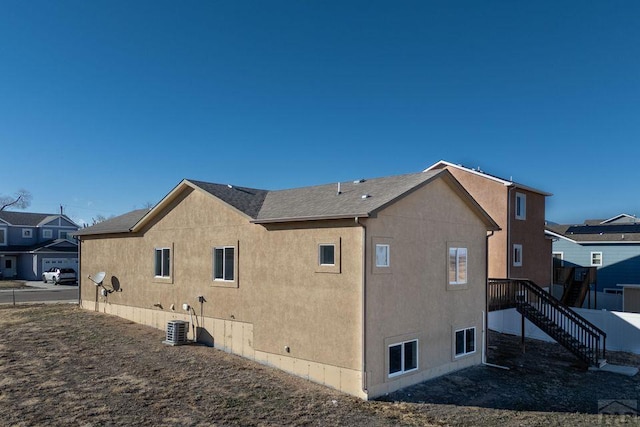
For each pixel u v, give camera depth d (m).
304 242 12.45
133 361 13.15
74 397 10.06
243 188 17.61
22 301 27.72
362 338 10.99
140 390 10.69
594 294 28.66
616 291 30.52
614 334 18.52
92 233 21.58
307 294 12.27
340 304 11.52
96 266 21.95
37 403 9.62
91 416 9.05
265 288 13.43
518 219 24.80
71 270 42.41
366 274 11.14
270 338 13.16
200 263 15.91
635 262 29.91
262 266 13.57
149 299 18.20
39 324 18.33
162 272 17.70
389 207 11.95
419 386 12.35
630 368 15.20
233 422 9.10
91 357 13.44
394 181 13.79
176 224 17.08
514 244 24.27
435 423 9.76
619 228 33.84
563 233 35.12
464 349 14.62
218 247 15.22
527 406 11.30
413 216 12.77
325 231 11.98
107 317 20.03
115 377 11.59
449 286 14.01
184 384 11.27
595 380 13.92
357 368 11.05
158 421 8.96
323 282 11.93
